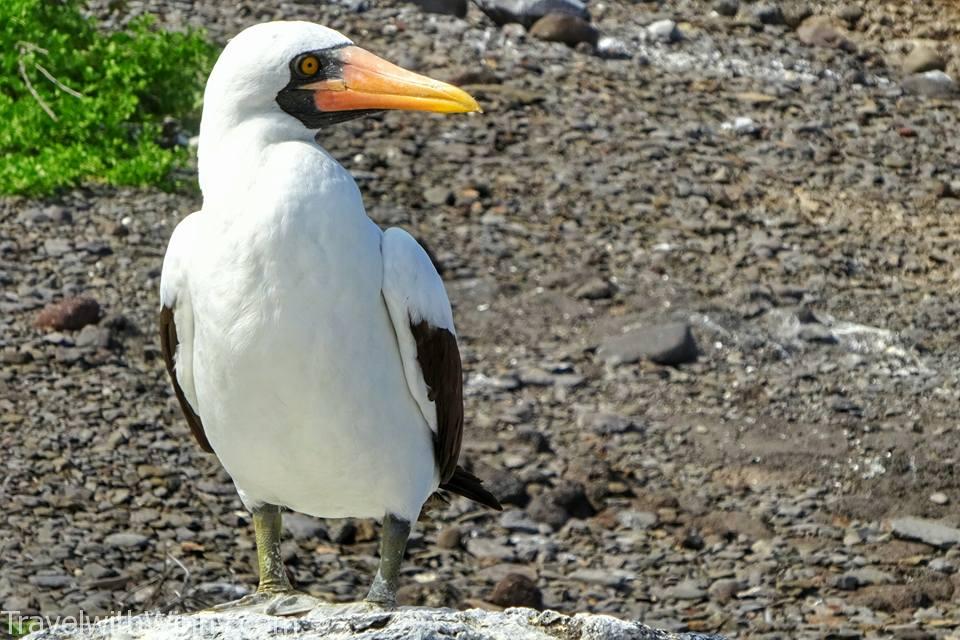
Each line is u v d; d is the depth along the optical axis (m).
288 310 6.82
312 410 7.03
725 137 19.91
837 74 22.08
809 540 12.60
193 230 7.27
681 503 13.01
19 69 17.69
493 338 15.27
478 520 12.64
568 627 6.39
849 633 11.27
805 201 18.53
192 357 7.55
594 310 15.88
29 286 14.90
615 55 21.75
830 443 13.96
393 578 7.60
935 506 13.14
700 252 17.16
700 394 14.62
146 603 10.55
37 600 10.41
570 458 13.48
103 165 17.09
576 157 18.94
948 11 24.09
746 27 23.16
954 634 11.36
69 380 13.59
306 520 12.27
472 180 18.16
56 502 11.87
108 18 19.98
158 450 12.83
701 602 11.67
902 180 19.31
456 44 21.28
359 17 21.52
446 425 7.86
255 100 7.16
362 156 18.44
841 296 16.55
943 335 15.94
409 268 7.19
